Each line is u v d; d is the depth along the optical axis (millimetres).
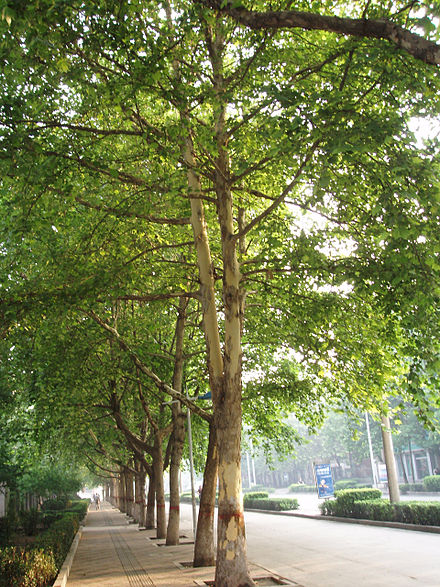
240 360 9812
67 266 11859
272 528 22703
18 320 11234
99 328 15984
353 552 13648
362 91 8617
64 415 19328
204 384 19828
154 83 8383
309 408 16406
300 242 10320
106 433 25812
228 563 8742
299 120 7332
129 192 12781
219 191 10453
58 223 12344
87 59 8594
